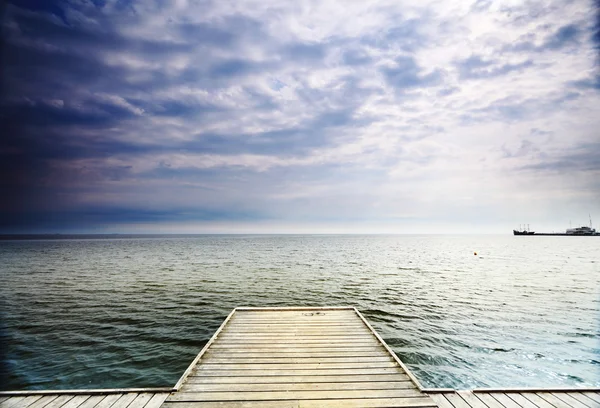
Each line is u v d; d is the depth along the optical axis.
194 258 46.72
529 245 101.88
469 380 8.02
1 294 19.16
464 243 121.44
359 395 4.77
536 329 12.24
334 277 26.69
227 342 7.14
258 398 4.66
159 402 4.54
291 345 6.95
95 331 11.88
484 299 17.98
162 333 11.64
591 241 139.88
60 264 37.50
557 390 4.90
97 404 4.50
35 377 8.10
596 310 15.36
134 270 31.31
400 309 15.50
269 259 45.19
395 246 93.12
